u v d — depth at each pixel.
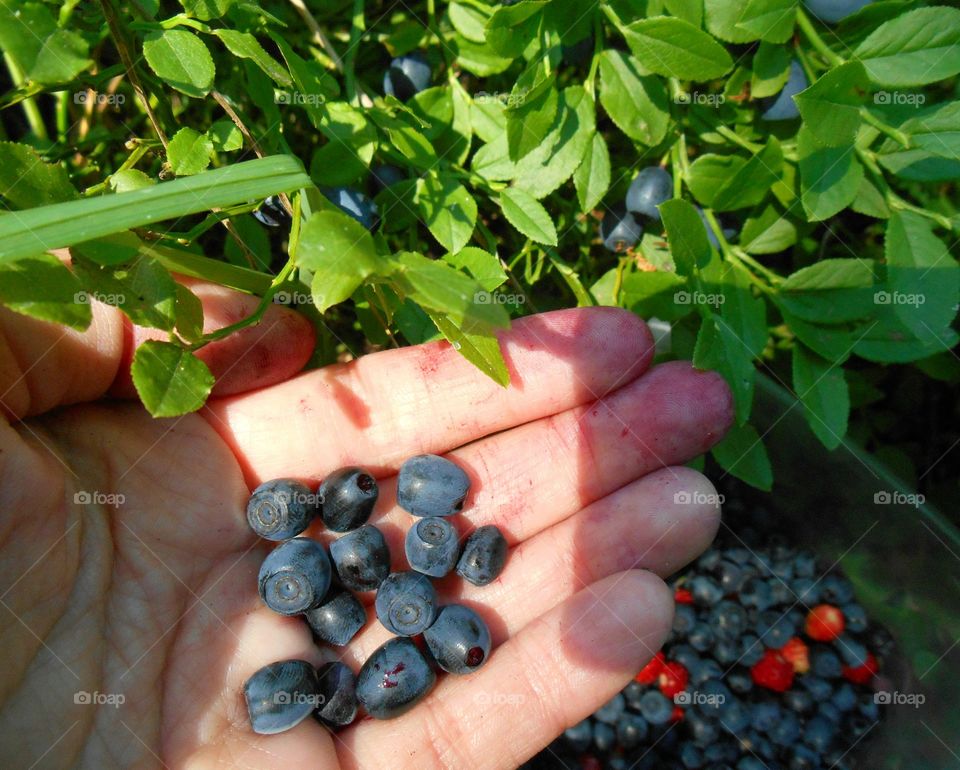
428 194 0.13
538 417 0.15
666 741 0.17
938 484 0.19
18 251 0.08
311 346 0.14
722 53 0.11
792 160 0.13
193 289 0.13
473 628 0.13
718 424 0.14
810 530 0.17
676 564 0.15
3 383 0.11
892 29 0.12
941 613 0.15
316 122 0.12
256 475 0.14
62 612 0.11
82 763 0.11
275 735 0.12
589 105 0.13
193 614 0.13
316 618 0.13
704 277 0.13
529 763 0.17
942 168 0.12
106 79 0.12
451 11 0.13
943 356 0.16
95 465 0.12
